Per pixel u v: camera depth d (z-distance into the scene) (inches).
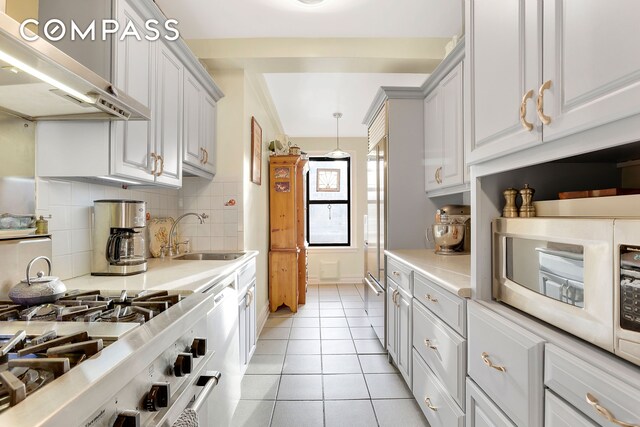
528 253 40.8
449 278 58.1
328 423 70.9
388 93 103.3
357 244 212.5
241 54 97.5
